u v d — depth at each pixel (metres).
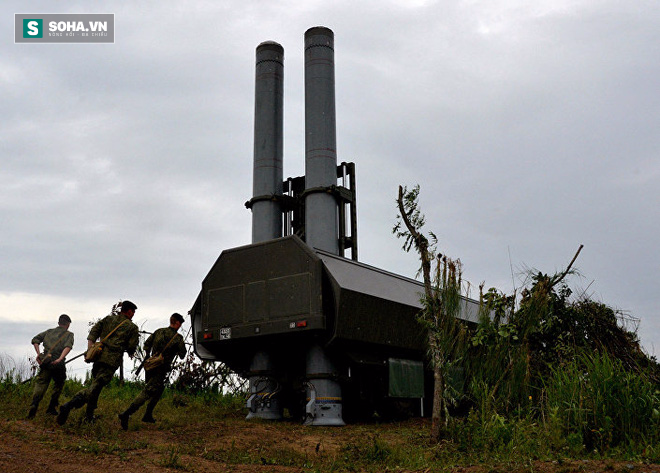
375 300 13.74
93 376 10.21
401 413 15.12
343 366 13.80
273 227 19.81
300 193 20.20
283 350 14.56
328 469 8.42
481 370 11.12
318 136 18.94
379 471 8.26
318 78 19.45
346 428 12.76
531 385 11.30
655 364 11.86
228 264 14.38
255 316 13.63
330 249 18.05
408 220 11.16
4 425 9.58
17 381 13.52
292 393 14.34
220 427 11.73
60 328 11.24
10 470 7.07
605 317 12.40
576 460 7.55
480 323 11.63
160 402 14.40
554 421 8.81
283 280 13.41
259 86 21.19
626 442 8.56
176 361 16.94
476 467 7.69
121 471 7.57
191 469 8.04
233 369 15.67
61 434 9.38
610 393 8.95
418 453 9.23
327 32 20.02
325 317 12.91
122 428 10.45
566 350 11.78
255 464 8.62
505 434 9.28
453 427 10.14
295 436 11.38
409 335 14.95
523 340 11.50
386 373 14.52
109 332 10.42
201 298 15.05
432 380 16.69
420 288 16.64
